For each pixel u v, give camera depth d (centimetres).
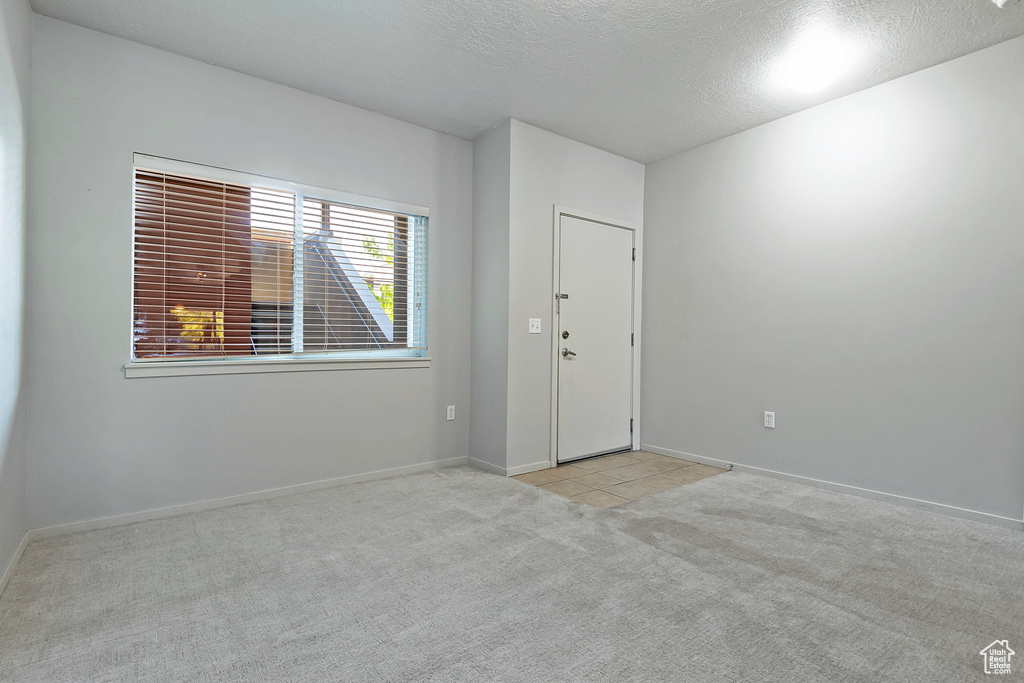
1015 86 261
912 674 148
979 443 272
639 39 263
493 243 377
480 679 146
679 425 421
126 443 266
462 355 396
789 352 351
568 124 371
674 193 427
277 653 158
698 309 407
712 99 329
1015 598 193
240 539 246
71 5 238
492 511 287
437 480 350
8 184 201
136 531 255
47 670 149
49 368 246
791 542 244
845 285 323
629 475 366
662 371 435
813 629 172
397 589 198
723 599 191
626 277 439
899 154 300
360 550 234
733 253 385
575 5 235
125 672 148
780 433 355
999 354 266
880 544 242
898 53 274
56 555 226
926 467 290
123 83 265
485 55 280
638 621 176
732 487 336
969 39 261
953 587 201
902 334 299
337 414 335
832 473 329
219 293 296
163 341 279
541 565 219
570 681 145
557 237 390
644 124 369
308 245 328
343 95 328
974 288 274
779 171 357
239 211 302
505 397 364
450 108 346
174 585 200
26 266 235
